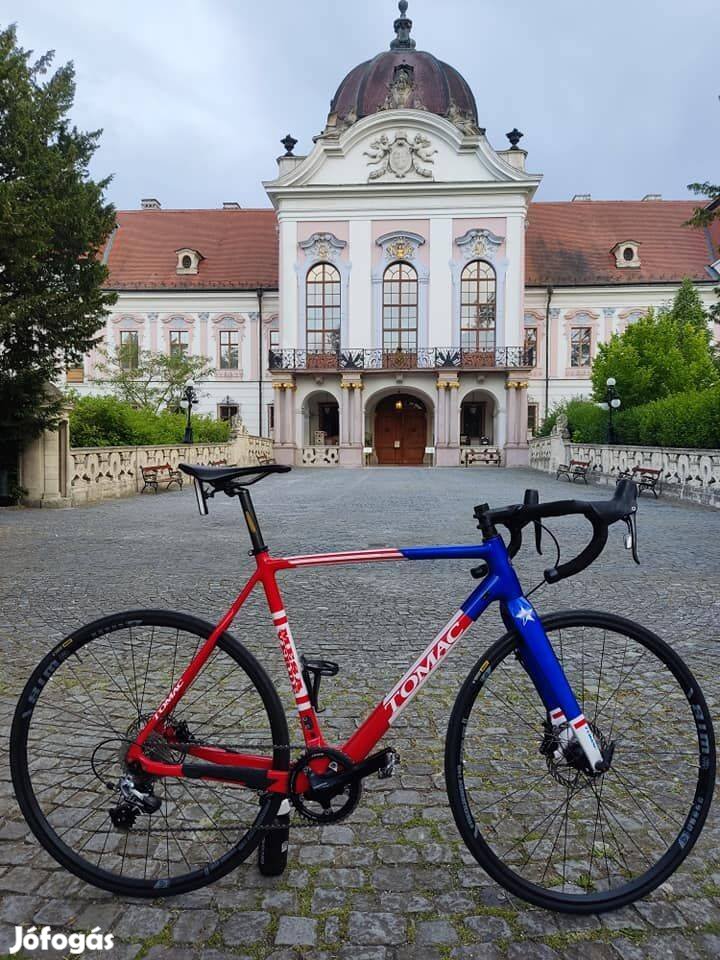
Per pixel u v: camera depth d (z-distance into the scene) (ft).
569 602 20.52
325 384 131.95
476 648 16.01
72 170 45.47
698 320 112.68
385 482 78.89
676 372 81.51
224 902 7.27
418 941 6.71
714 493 49.60
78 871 7.34
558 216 162.40
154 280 153.48
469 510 46.26
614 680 9.65
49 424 47.91
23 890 7.45
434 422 132.67
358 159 132.16
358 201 131.95
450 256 131.54
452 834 8.52
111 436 64.44
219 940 6.72
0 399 45.37
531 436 144.05
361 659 15.19
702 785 7.42
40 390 46.57
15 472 50.01
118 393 121.49
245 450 104.37
